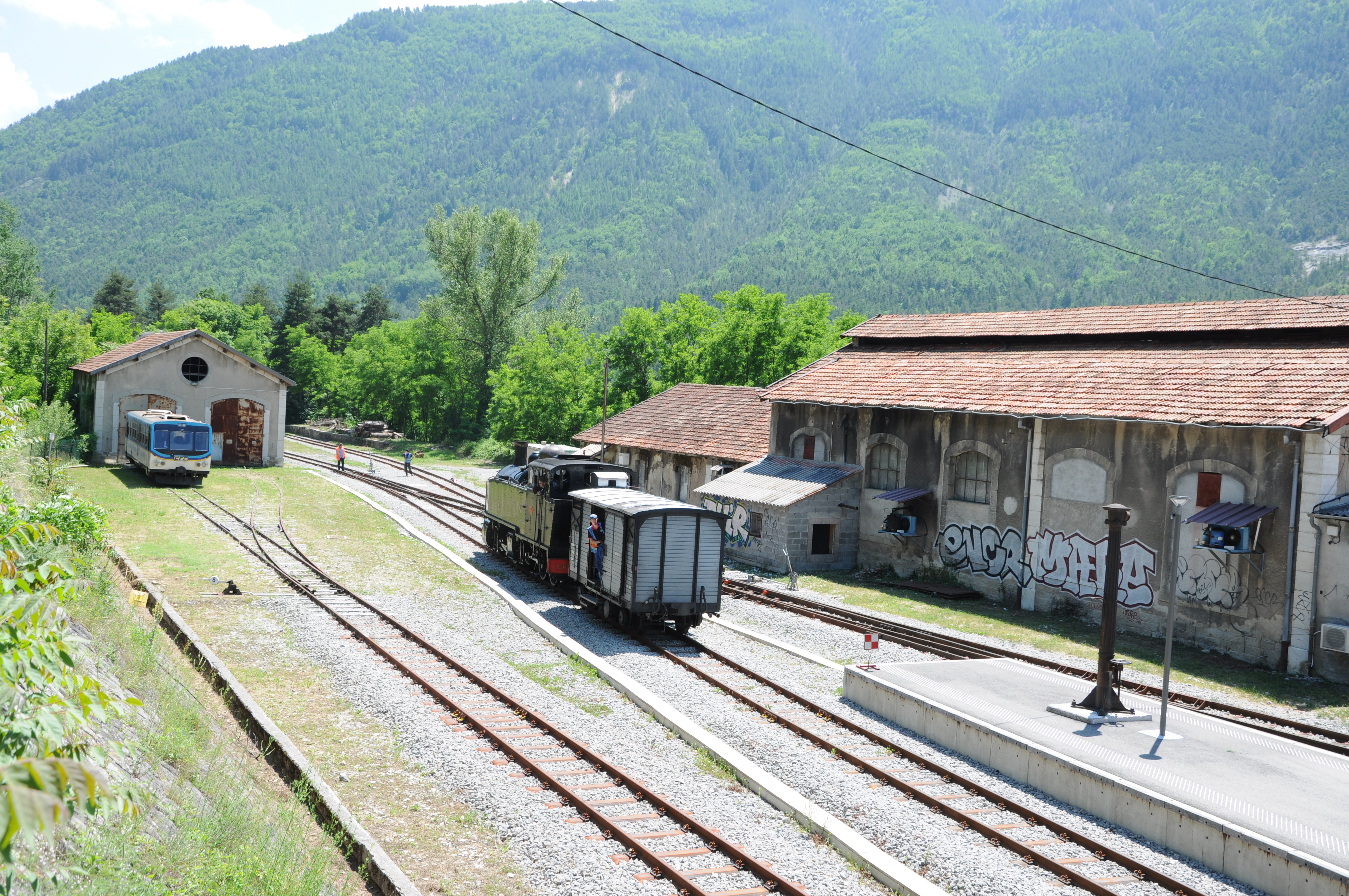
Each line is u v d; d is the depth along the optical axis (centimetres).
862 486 3042
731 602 2447
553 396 6331
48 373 5462
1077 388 2473
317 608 2078
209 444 3834
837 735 1416
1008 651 1969
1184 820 1038
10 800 267
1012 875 966
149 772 942
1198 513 2077
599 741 1321
